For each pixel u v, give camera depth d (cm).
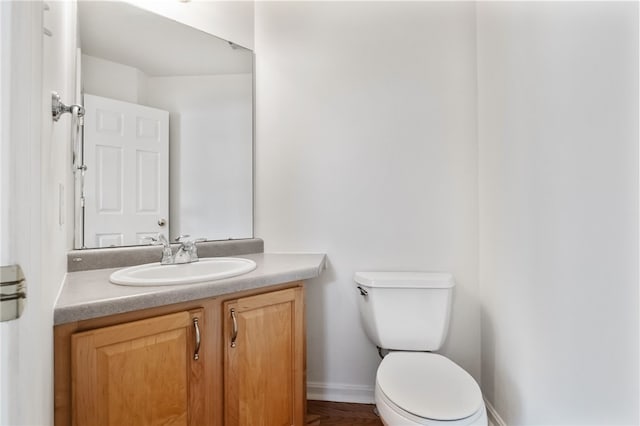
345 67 183
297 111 187
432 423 97
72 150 127
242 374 117
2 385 39
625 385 77
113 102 150
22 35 41
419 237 175
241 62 187
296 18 188
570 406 96
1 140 39
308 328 183
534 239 116
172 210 166
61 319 80
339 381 180
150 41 162
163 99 165
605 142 82
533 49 116
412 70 177
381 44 179
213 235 177
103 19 150
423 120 176
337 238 182
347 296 180
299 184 186
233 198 183
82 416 83
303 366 140
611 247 81
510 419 135
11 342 40
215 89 180
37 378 49
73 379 83
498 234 146
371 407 173
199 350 105
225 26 184
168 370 98
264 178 190
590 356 88
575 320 94
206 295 104
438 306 152
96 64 147
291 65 188
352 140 182
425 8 176
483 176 163
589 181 88
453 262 172
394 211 177
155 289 97
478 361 169
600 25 84
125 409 90
